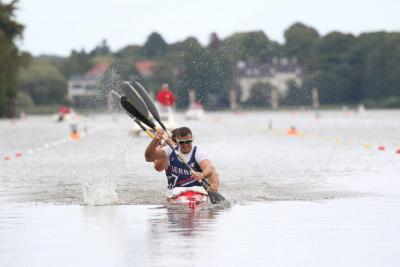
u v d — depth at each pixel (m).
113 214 53.41
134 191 67.00
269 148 128.50
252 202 59.09
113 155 114.75
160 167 60.22
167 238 43.50
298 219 49.75
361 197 60.81
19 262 37.81
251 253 38.97
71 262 37.62
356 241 41.88
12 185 74.31
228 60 189.12
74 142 157.62
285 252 39.19
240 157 108.50
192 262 37.00
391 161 96.88
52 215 53.41
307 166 91.62
